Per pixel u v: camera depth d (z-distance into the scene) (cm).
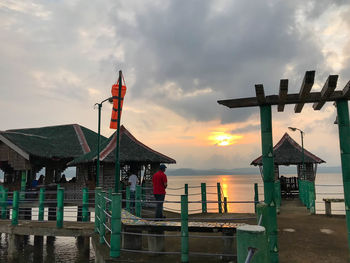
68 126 2680
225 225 682
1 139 1992
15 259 1166
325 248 729
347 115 600
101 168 1850
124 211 1040
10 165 2117
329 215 1190
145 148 1941
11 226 1176
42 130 2683
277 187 1338
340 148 605
